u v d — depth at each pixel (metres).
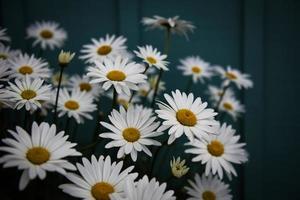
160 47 0.59
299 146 0.60
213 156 0.34
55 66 0.59
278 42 0.59
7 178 0.32
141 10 0.59
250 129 0.59
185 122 0.29
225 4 0.60
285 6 0.59
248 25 0.58
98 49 0.40
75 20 0.60
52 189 0.31
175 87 0.60
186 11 0.60
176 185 0.42
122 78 0.31
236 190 0.60
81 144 0.54
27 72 0.35
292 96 0.60
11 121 0.39
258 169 0.59
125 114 0.30
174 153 0.52
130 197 0.24
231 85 0.60
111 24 0.60
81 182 0.25
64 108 0.38
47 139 0.25
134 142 0.28
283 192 0.61
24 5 0.58
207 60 0.60
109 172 0.26
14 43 0.58
